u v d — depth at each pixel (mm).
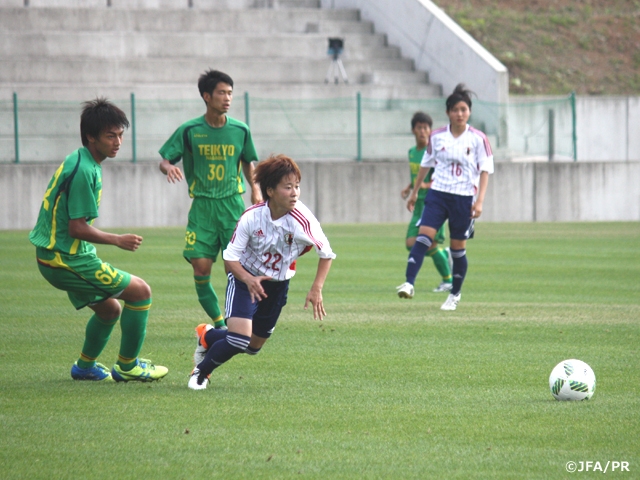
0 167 81938
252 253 21234
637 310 35906
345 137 100062
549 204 93438
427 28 110062
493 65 100500
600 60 121250
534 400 20781
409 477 15164
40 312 35406
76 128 92438
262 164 20578
